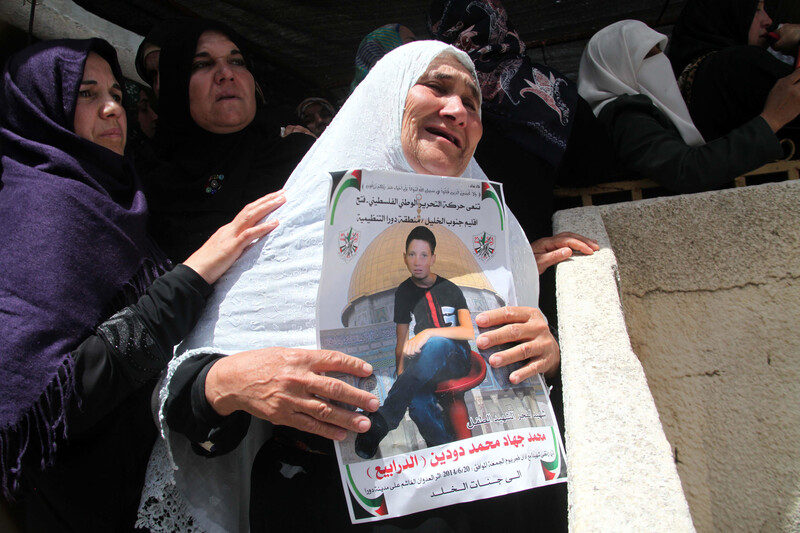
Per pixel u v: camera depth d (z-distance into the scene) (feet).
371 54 9.83
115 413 6.22
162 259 6.82
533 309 6.06
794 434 7.45
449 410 5.40
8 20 8.84
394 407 5.29
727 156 8.04
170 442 5.92
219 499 6.07
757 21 9.82
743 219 7.88
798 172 8.70
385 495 5.06
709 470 7.58
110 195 6.77
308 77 14.17
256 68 13.76
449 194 5.88
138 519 5.76
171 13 11.71
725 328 7.81
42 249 5.84
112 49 7.34
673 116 9.09
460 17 8.91
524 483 5.32
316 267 5.62
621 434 4.70
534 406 5.67
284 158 8.44
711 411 7.71
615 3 12.75
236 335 5.63
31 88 6.77
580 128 8.91
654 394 7.85
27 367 5.40
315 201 5.80
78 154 6.73
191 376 5.52
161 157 8.55
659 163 8.31
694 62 9.78
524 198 8.51
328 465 5.71
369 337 5.41
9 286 5.67
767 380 7.63
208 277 5.77
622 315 6.01
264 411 5.12
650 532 3.93
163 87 8.19
